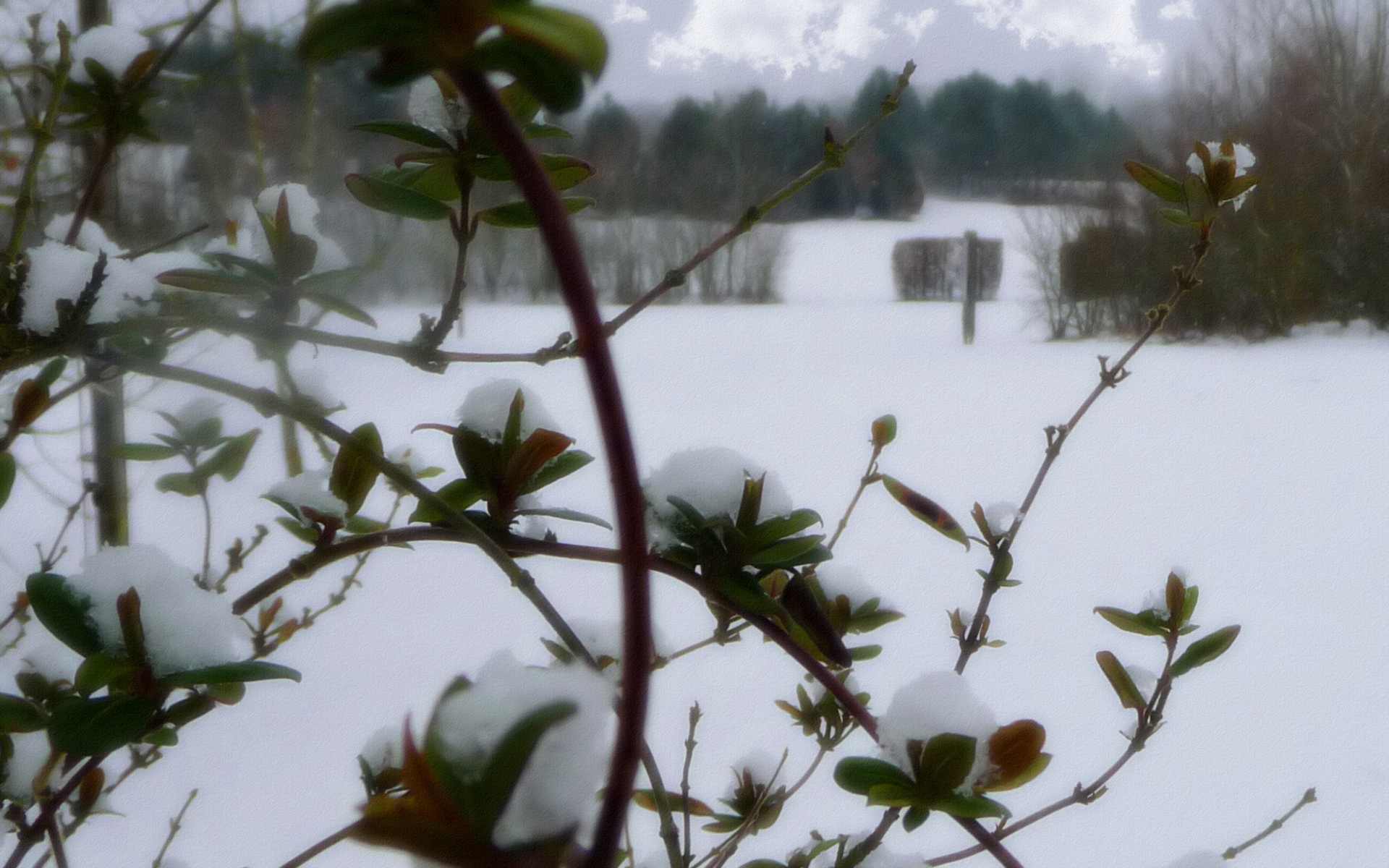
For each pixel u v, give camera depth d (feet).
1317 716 12.07
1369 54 44.78
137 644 2.35
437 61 0.85
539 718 0.84
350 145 16.15
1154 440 27.55
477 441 3.02
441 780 0.87
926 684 2.80
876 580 16.74
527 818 0.86
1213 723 11.89
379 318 41.04
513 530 3.59
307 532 3.19
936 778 2.56
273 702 11.07
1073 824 9.67
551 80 0.87
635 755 0.88
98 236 4.28
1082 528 19.75
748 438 28.14
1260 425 29.12
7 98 8.20
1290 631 14.78
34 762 3.23
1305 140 46.24
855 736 9.78
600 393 0.88
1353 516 20.45
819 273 86.84
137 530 15.64
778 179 70.03
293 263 3.16
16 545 12.98
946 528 4.39
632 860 4.10
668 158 69.15
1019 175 115.14
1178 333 45.44
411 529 2.93
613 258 68.03
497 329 51.26
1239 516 20.54
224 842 8.30
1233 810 10.02
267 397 2.81
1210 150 4.90
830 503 21.44
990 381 37.27
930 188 118.73
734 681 12.06
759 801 4.44
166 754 9.90
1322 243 44.39
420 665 12.16
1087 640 14.17
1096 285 47.01
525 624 13.58
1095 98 98.58
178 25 7.85
